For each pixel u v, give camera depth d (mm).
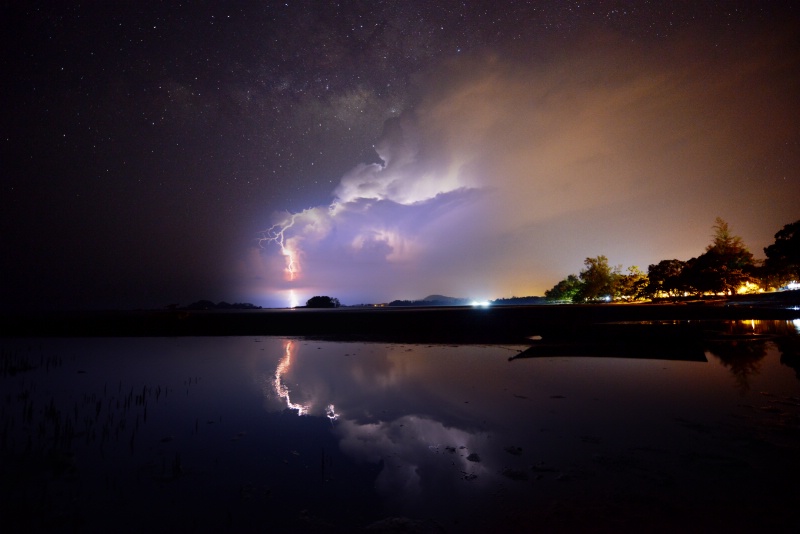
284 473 5906
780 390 9664
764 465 5602
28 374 14047
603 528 4254
